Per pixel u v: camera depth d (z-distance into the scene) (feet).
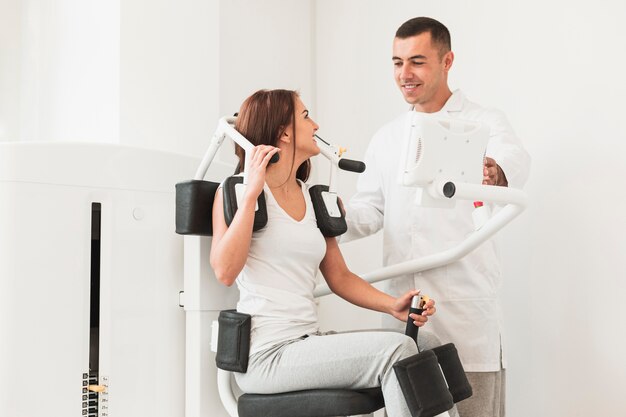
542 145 8.52
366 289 6.18
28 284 5.64
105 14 9.39
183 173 6.55
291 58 10.90
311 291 5.73
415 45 7.01
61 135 10.47
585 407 8.02
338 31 11.06
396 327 6.96
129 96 9.18
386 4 10.38
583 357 8.04
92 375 6.09
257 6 10.44
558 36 8.41
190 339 6.25
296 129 5.82
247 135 5.79
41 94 11.11
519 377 8.60
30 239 5.67
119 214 6.08
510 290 8.73
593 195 8.03
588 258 8.05
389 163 7.25
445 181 5.23
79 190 5.90
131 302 6.09
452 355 5.58
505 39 8.93
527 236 8.59
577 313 8.11
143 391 6.10
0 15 11.60
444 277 6.74
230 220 5.36
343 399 4.87
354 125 10.78
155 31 9.39
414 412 4.68
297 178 6.18
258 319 5.38
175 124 9.50
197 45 9.71
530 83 8.66
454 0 9.50
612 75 7.93
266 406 5.19
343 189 10.82
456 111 7.19
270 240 5.49
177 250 6.44
